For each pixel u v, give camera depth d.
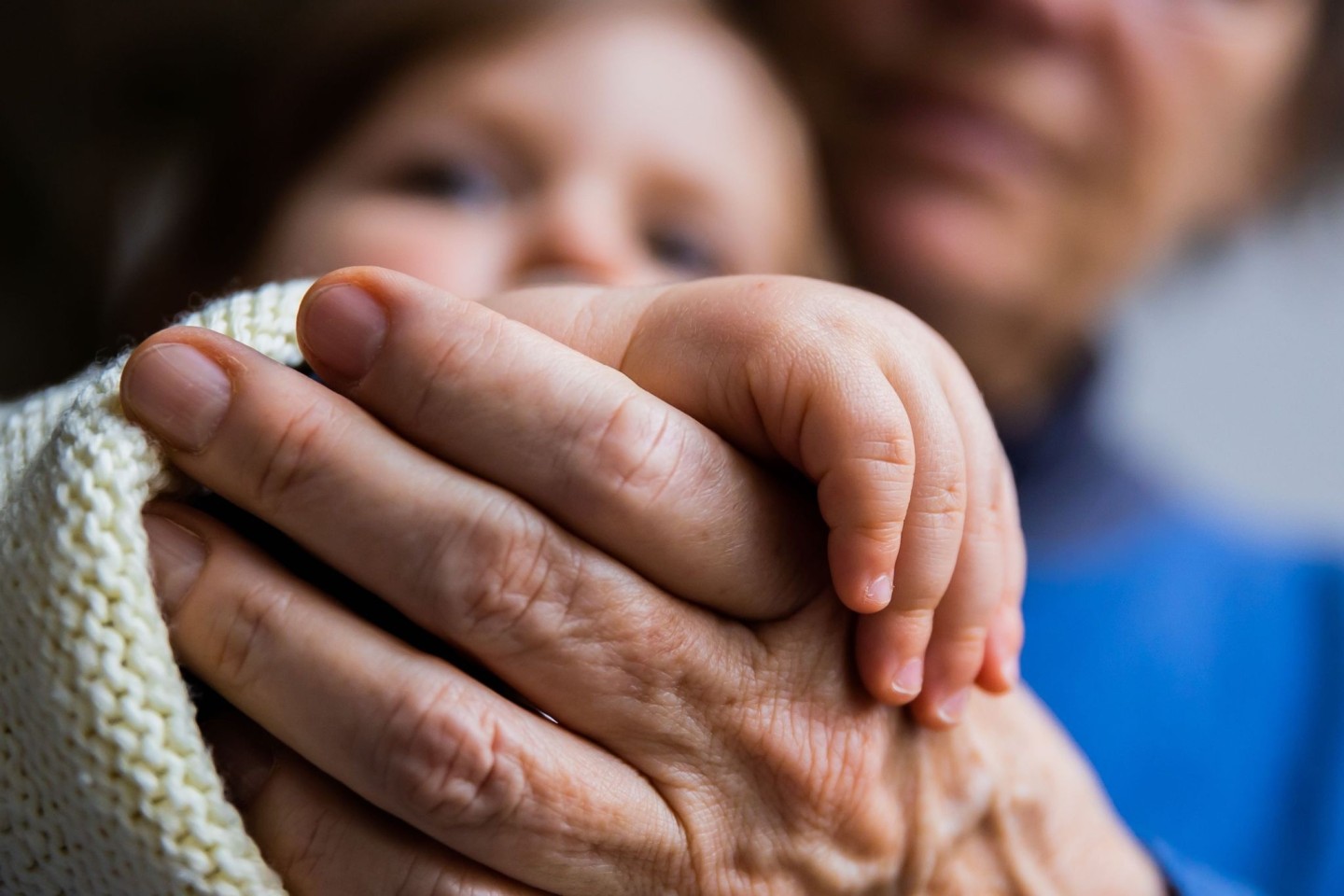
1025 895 0.32
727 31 0.54
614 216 0.46
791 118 0.53
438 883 0.27
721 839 0.28
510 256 0.44
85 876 0.26
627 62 0.47
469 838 0.27
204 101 0.62
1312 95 0.60
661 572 0.28
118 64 0.61
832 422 0.27
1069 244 0.58
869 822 0.29
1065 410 0.65
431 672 0.27
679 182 0.47
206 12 0.61
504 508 0.27
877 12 0.54
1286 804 0.61
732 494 0.28
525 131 0.45
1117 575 0.63
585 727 0.28
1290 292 0.71
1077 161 0.56
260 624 0.26
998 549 0.30
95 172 0.61
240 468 0.27
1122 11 0.52
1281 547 0.70
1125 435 0.70
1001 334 0.60
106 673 0.25
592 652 0.27
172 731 0.26
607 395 0.27
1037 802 0.32
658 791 0.28
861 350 0.28
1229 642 0.64
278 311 0.28
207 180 0.53
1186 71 0.54
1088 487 0.65
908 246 0.57
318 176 0.47
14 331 0.59
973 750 0.31
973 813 0.31
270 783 0.27
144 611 0.26
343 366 0.27
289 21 0.56
